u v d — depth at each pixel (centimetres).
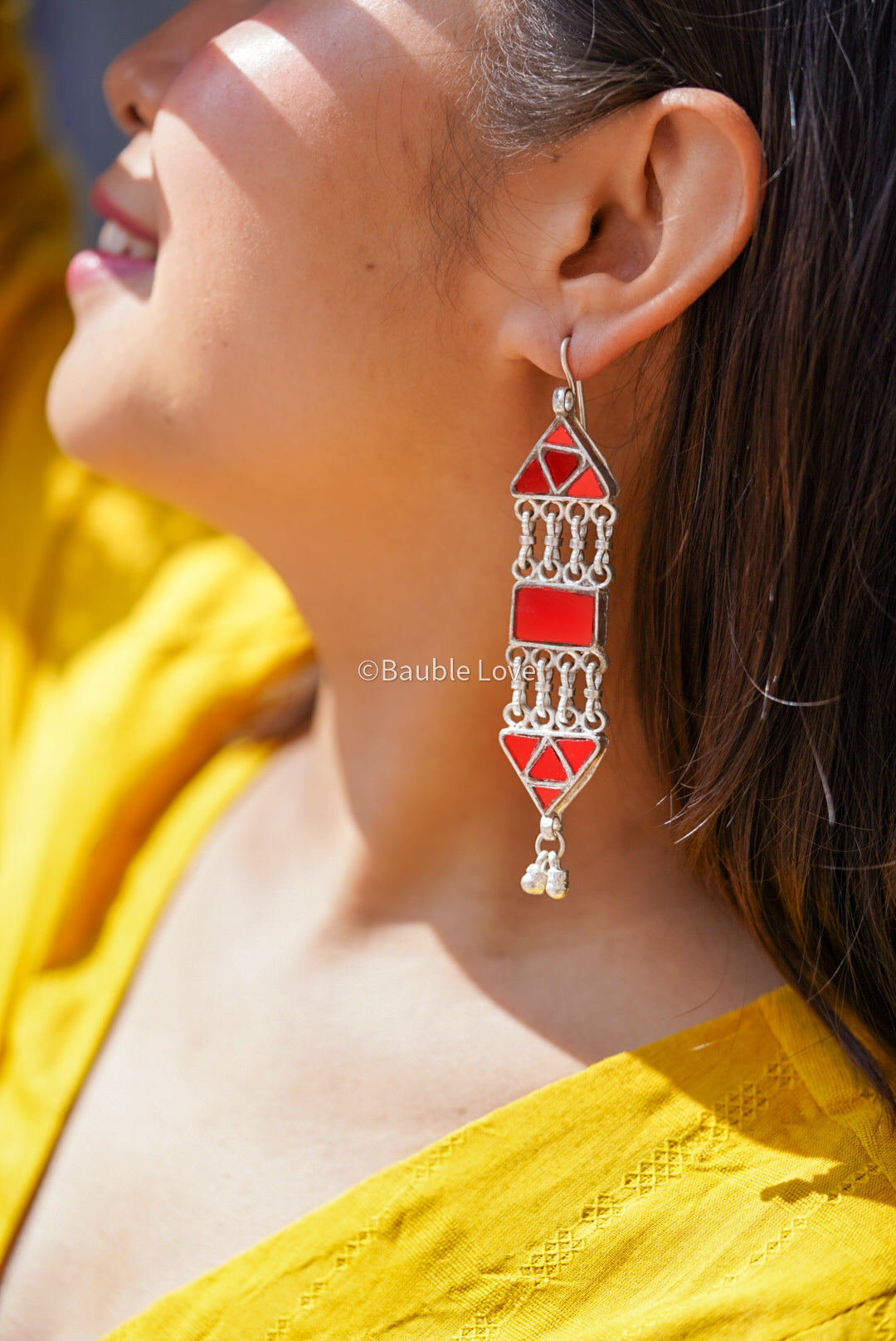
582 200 71
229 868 102
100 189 90
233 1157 80
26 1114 93
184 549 126
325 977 86
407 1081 78
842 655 74
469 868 86
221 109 74
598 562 72
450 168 71
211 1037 88
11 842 115
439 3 69
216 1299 72
